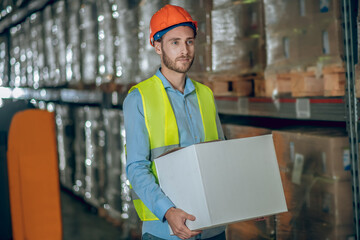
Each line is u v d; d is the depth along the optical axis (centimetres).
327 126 316
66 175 736
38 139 390
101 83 558
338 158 262
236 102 357
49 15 762
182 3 386
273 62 314
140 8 457
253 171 187
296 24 290
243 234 338
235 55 347
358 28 248
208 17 369
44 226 392
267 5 314
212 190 177
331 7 264
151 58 440
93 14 579
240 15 340
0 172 385
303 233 284
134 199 210
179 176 185
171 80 212
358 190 249
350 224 264
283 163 301
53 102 787
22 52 990
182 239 201
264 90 332
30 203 390
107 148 558
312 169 277
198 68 384
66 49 687
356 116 248
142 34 457
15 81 1066
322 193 271
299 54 292
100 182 593
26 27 927
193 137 211
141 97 203
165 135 203
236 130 356
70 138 717
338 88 269
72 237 550
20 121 386
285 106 309
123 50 500
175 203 189
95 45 579
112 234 555
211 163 179
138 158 197
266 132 321
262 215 186
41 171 391
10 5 821
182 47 202
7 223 389
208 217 175
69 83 682
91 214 641
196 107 217
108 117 548
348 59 250
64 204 696
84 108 640
